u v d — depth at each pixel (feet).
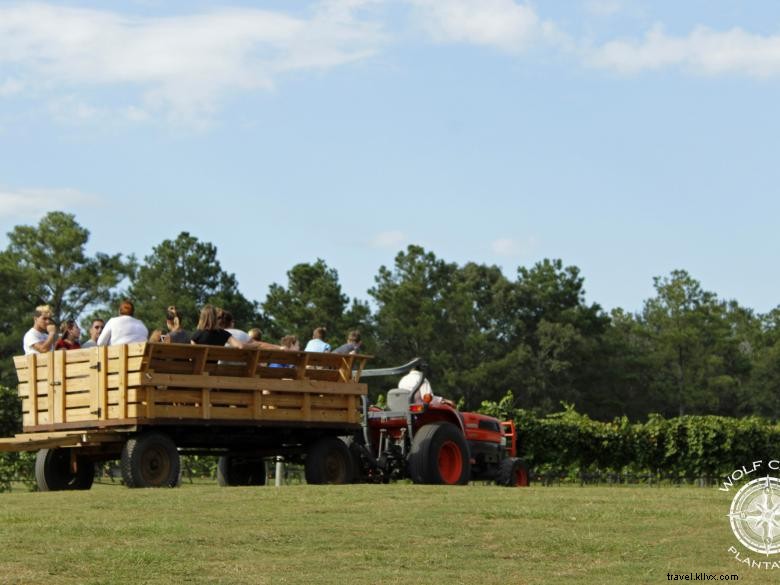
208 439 104.63
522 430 187.11
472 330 495.82
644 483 202.49
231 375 102.22
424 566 61.52
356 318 430.20
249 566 60.13
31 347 105.60
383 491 90.63
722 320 558.15
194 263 403.34
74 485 107.34
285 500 83.05
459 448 115.14
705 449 203.51
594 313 514.68
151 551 62.85
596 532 71.77
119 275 427.74
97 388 98.27
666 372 549.95
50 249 420.36
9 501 83.30
